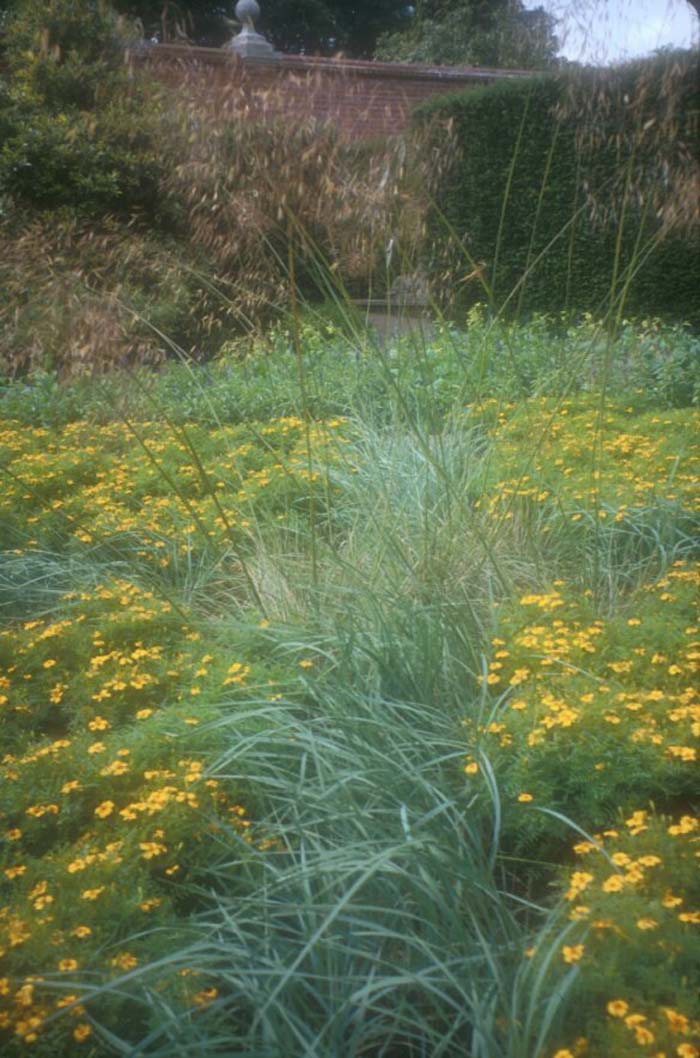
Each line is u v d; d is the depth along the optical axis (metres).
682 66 4.61
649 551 4.74
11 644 4.07
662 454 5.82
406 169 5.19
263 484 5.50
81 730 3.47
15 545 5.26
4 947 2.32
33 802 3.02
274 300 6.14
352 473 5.48
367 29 22.97
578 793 2.98
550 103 11.97
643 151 4.95
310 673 3.75
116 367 6.70
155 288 8.12
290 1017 2.22
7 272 6.70
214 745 3.28
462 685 3.65
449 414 5.81
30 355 7.35
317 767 3.00
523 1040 2.05
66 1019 2.17
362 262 5.27
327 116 5.38
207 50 6.39
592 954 2.25
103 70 10.95
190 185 5.32
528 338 8.84
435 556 4.43
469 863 2.60
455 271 5.72
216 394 7.65
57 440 6.98
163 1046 2.21
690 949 2.24
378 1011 2.31
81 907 2.50
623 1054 2.02
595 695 3.25
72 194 10.14
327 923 2.23
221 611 4.55
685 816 2.67
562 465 5.77
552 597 3.94
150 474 5.93
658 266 11.64
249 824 2.95
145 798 2.99
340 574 4.45
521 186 12.49
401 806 2.74
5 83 11.08
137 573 4.92
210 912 2.52
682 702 3.17
